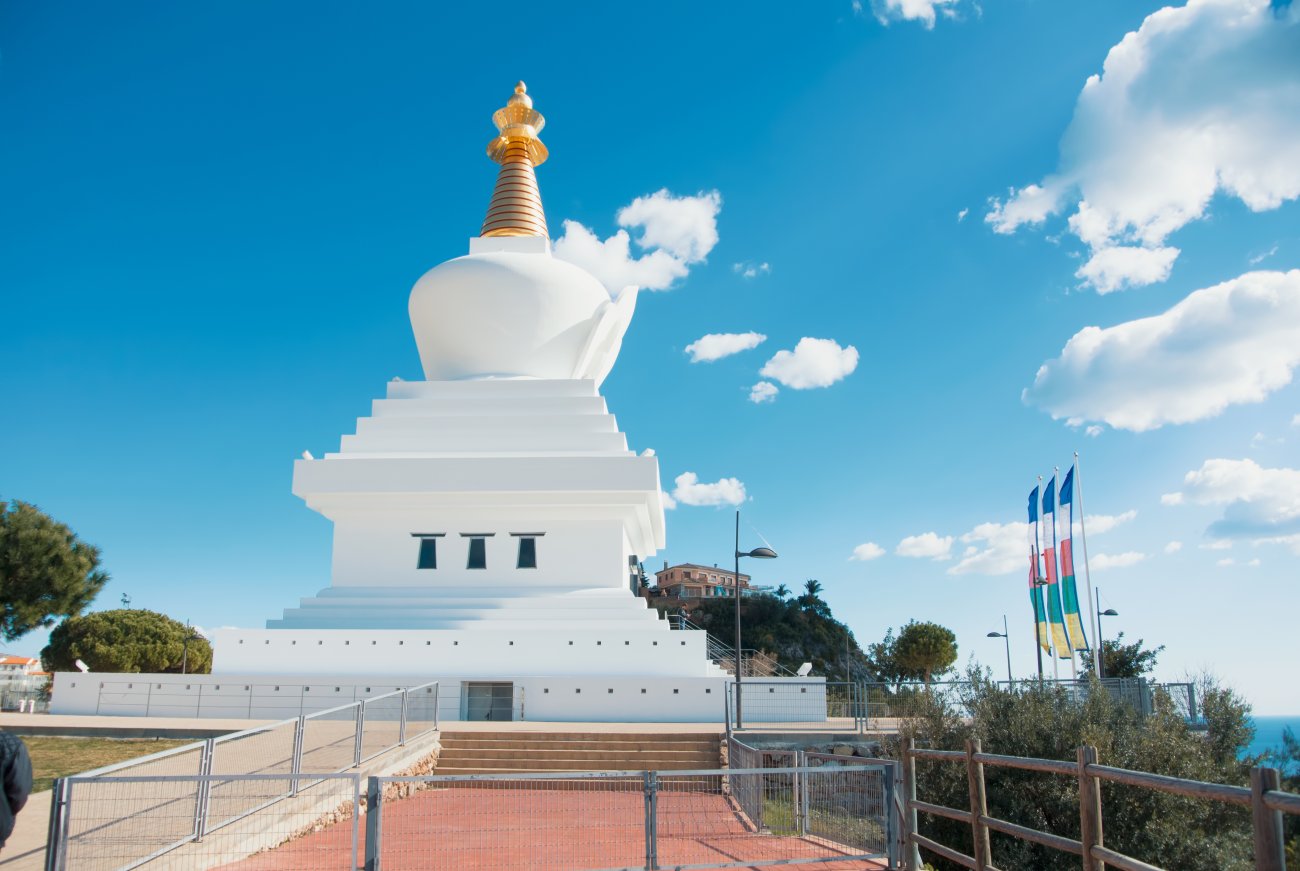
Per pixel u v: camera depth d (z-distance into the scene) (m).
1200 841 14.70
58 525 27.83
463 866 11.88
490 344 33.06
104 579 28.83
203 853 11.61
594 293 33.97
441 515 30.45
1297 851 9.77
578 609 28.89
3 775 7.38
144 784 13.16
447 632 27.62
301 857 12.49
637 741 22.31
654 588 90.88
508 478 28.92
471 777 10.48
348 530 30.52
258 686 26.64
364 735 19.59
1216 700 18.73
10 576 26.58
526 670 27.44
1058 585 34.91
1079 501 33.69
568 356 33.47
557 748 22.12
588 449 30.53
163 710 26.53
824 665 69.62
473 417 30.94
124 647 50.28
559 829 14.63
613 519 30.30
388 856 12.55
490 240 35.22
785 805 15.69
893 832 11.88
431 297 33.38
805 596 76.62
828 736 22.84
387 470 29.09
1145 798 15.34
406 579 30.08
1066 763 8.72
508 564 30.09
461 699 26.78
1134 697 23.66
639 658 27.59
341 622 28.67
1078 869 15.30
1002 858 15.98
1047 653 38.34
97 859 10.61
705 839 13.89
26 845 11.55
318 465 29.19
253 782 14.31
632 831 14.52
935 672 57.34
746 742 22.67
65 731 21.78
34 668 77.06
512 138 37.72
